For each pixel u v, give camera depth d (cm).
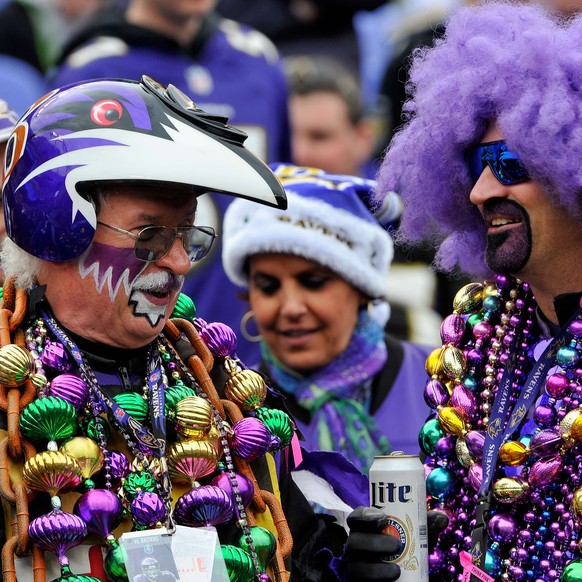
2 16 2089
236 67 1739
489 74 913
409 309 1664
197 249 916
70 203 857
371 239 1305
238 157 873
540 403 928
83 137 860
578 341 912
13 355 857
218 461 909
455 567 947
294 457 986
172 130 869
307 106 1828
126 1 2017
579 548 885
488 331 964
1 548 841
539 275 923
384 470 920
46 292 898
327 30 2183
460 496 960
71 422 859
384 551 911
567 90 886
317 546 962
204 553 841
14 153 880
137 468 877
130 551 830
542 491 906
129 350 913
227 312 1612
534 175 895
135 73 1691
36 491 850
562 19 952
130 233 877
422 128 968
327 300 1302
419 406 1355
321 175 1336
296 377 1330
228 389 942
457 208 995
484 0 994
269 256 1295
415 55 1009
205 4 1706
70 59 1705
